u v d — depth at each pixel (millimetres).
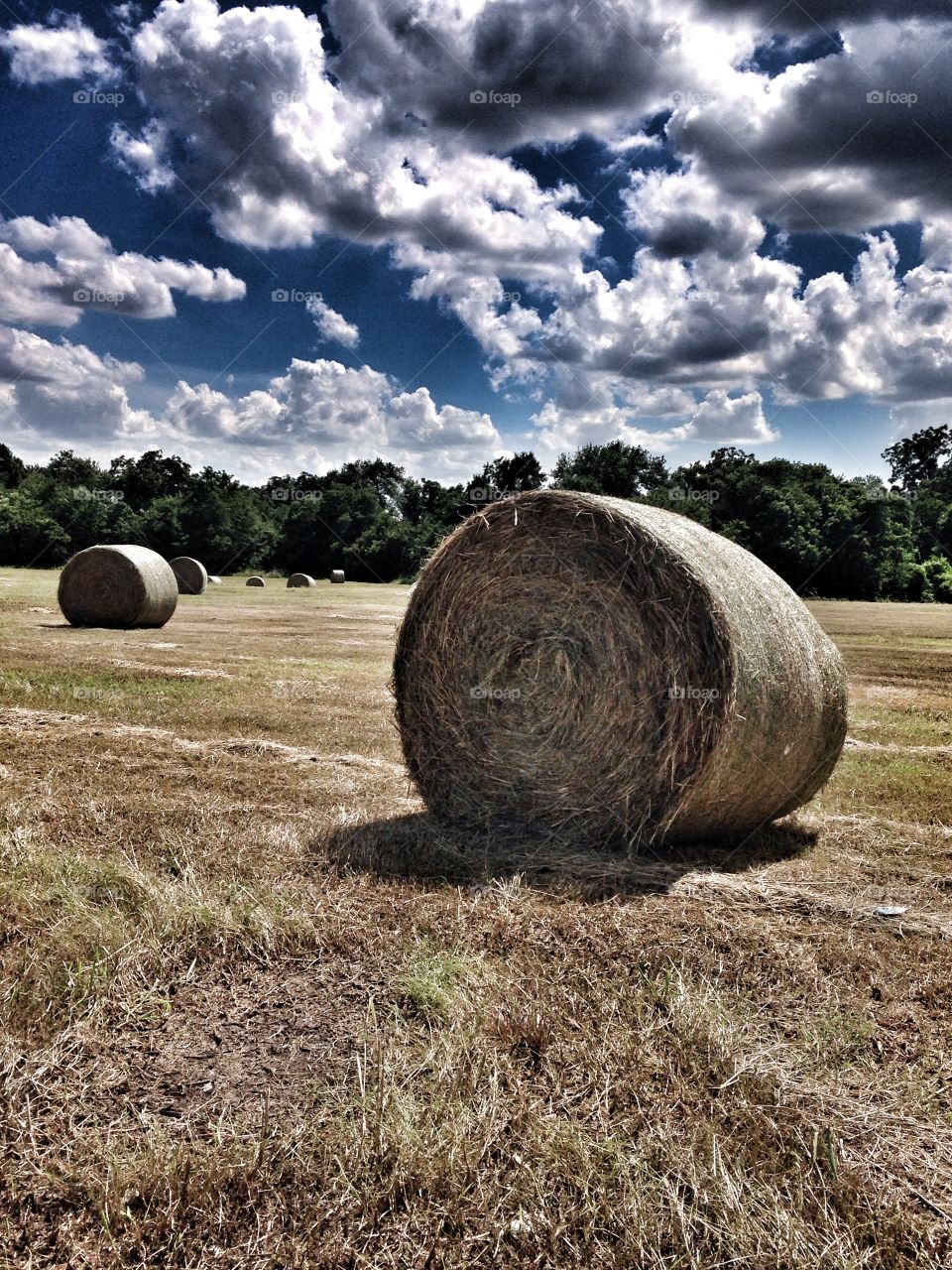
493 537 6457
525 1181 2758
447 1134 2912
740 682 5504
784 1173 2793
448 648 6617
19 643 16141
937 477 74375
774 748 5816
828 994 3959
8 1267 2465
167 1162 2799
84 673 12805
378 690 12188
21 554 55500
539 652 6219
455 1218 2629
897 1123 3076
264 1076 3320
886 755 9062
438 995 3777
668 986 3914
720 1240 2520
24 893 4715
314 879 5180
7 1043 3402
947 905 5070
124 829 5914
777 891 5199
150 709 10281
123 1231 2598
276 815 6418
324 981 4031
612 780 5949
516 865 5609
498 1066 3303
